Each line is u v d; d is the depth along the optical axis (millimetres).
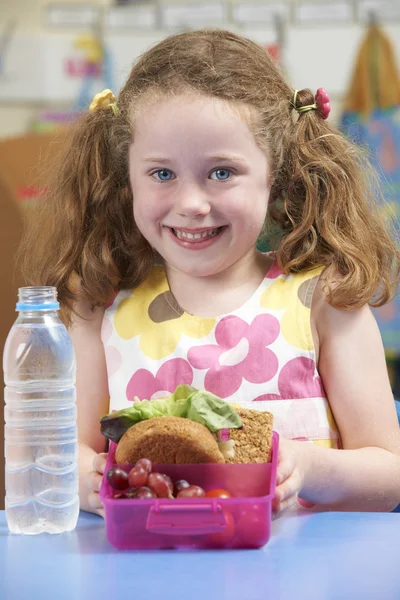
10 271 2768
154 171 1599
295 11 4672
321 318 1742
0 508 2562
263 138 1628
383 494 1593
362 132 4559
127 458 1226
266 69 1741
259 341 1717
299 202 1811
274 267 1812
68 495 1312
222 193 1579
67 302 1815
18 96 4855
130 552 1193
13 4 4828
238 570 1113
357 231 1807
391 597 1020
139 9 4805
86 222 1860
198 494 1180
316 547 1200
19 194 2900
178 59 1644
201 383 1707
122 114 1744
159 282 1811
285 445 1455
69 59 4852
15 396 1337
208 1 4754
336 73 4660
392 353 4312
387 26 4621
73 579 1095
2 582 1091
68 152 1886
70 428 1344
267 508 1177
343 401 1703
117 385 1744
